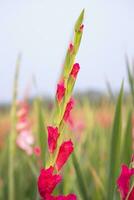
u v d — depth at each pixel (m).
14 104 3.40
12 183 3.31
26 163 4.61
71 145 0.95
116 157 2.22
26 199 4.04
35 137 4.63
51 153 0.95
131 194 1.07
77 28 0.95
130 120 2.41
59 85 0.95
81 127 4.34
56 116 0.95
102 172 3.33
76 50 0.95
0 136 6.38
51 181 0.93
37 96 3.00
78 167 2.57
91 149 4.17
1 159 4.98
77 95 4.33
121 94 2.19
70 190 2.81
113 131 2.24
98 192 2.70
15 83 3.37
